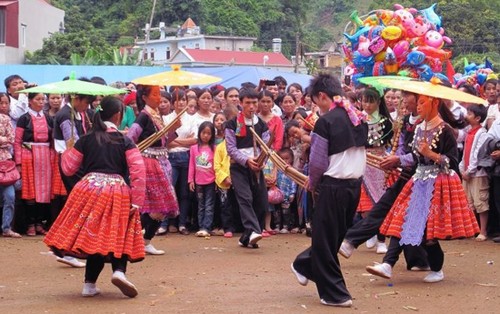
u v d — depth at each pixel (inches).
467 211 279.1
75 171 259.6
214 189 410.3
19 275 299.3
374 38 402.3
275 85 462.6
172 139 352.2
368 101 328.5
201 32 1977.1
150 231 343.0
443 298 260.5
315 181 245.8
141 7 1993.1
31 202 400.2
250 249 362.6
